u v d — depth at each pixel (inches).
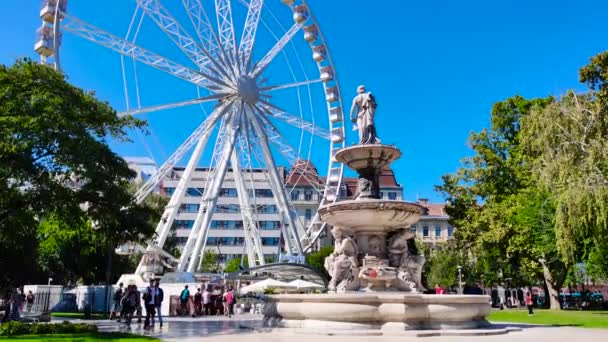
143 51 1364.4
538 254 1621.6
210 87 1539.1
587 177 1019.9
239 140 1705.2
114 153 831.1
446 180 1892.2
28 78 756.0
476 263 2647.6
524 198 1549.0
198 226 1566.2
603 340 485.1
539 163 1178.6
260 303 1517.0
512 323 771.4
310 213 4035.4
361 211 650.2
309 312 557.6
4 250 1384.1
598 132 1096.2
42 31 1302.9
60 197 762.8
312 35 1863.9
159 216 894.4
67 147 735.1
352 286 640.4
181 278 1407.5
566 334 552.1
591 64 1258.6
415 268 666.2
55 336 602.5
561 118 1130.0
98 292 1466.5
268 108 1678.2
